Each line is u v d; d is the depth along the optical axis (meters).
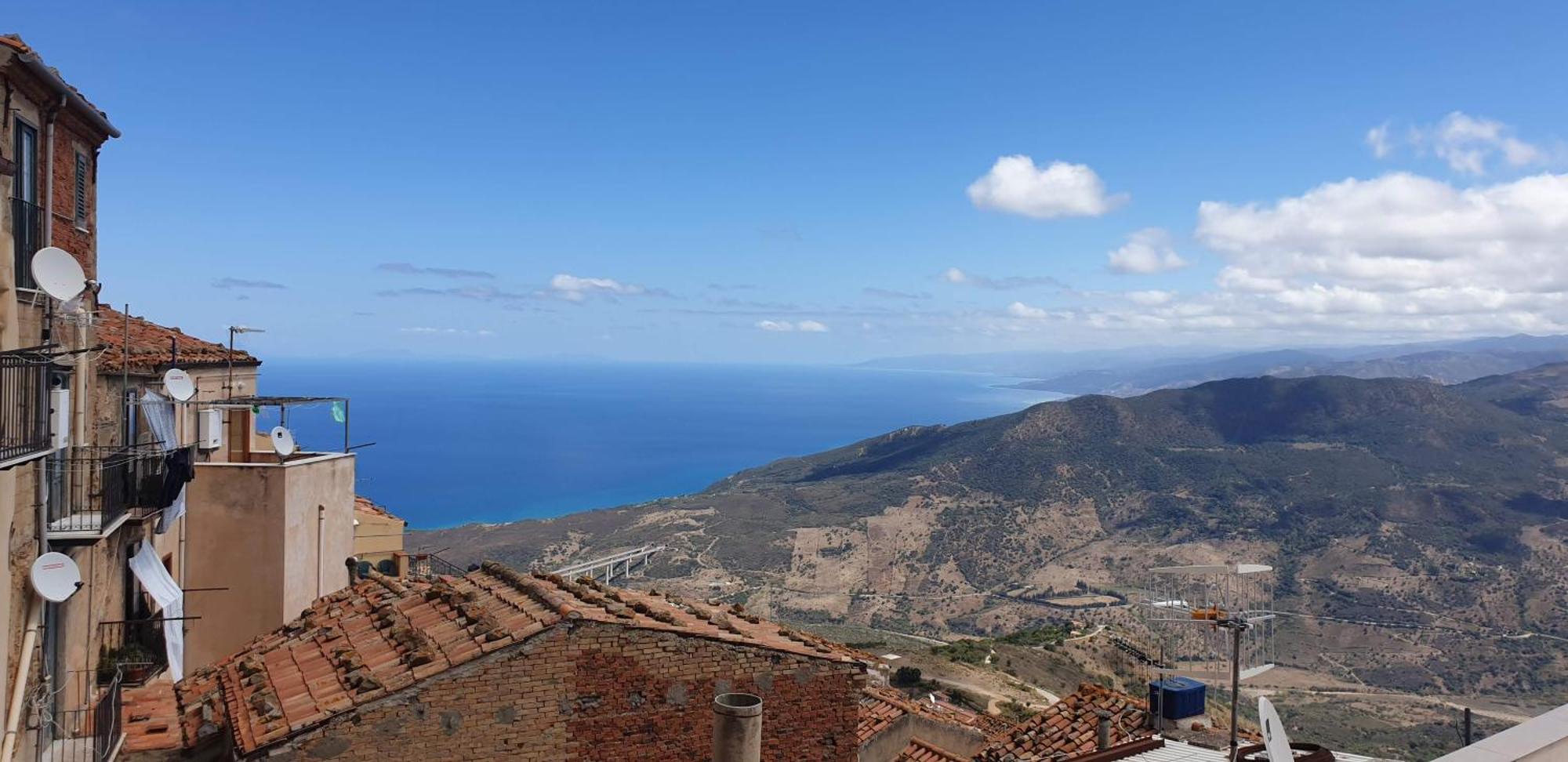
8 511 15.16
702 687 14.37
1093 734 23.30
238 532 25.33
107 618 20.92
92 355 20.70
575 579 18.31
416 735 13.02
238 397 30.78
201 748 15.25
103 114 20.61
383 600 17.81
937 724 26.55
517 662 13.45
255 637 25.11
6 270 15.51
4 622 14.99
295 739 12.66
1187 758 18.70
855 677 15.17
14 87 17.05
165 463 22.02
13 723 15.72
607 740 13.84
